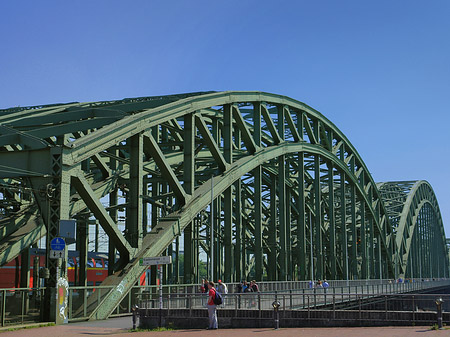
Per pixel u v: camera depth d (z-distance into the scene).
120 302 32.00
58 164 28.45
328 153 72.75
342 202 81.12
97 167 47.59
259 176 53.62
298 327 24.81
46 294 27.00
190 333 22.98
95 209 31.52
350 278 101.88
